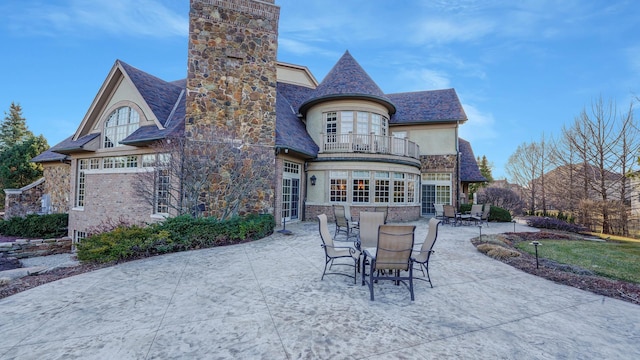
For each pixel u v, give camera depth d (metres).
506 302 4.48
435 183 18.66
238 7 11.59
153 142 11.17
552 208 25.53
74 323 3.71
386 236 4.54
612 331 3.59
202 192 10.34
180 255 7.38
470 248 8.57
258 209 11.53
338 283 5.27
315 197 15.21
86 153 14.06
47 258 12.50
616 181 17.06
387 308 4.20
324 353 3.04
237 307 4.19
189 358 2.95
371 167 14.96
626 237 14.48
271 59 12.09
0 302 4.40
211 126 10.86
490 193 27.02
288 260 6.88
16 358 2.95
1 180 27.59
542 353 3.09
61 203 17.92
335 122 15.70
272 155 11.95
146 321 3.75
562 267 6.56
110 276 5.64
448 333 3.49
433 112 18.81
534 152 27.17
